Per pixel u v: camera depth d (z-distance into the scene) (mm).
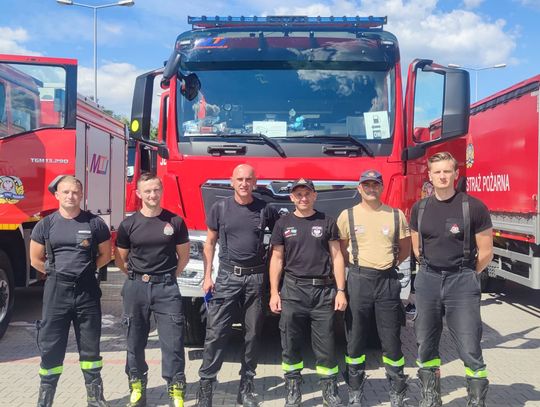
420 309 4484
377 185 4613
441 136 5395
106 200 10211
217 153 5531
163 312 4570
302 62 5832
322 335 4641
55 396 5008
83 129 8828
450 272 4352
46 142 6797
